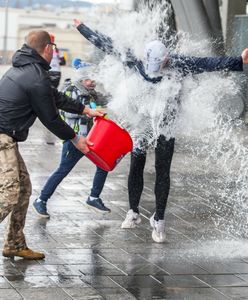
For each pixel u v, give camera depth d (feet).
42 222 29.66
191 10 57.31
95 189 31.96
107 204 33.65
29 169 41.47
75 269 23.71
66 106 24.12
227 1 75.61
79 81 30.50
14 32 149.07
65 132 23.07
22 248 24.32
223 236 28.89
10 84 22.34
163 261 25.14
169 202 34.68
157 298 21.29
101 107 30.68
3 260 24.22
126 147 24.97
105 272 23.57
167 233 29.01
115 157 24.88
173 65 26.84
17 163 22.63
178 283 22.84
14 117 22.33
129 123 27.81
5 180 22.29
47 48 22.67
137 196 29.12
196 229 29.86
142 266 24.43
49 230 28.50
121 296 21.29
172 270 24.18
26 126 22.66
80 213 31.50
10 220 24.00
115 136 24.66
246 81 55.21
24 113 22.44
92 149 24.36
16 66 22.58
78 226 29.35
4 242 24.44
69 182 38.29
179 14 57.77
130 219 29.27
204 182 39.50
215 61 26.50
